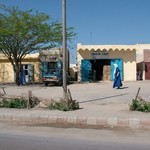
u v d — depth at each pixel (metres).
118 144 9.36
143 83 34.53
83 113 13.88
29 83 40.31
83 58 42.12
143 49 43.53
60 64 36.50
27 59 42.94
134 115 13.18
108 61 42.06
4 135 10.79
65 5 15.82
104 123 12.57
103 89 27.44
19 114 13.93
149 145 9.24
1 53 40.53
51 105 15.33
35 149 8.73
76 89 28.19
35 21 35.62
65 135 10.77
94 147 8.97
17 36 35.16
